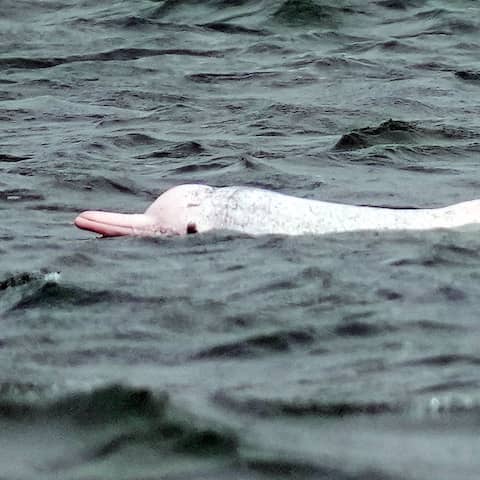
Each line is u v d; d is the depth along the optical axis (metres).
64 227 23.91
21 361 15.21
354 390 14.05
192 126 36.66
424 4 57.19
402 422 13.27
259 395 13.91
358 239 20.72
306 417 13.38
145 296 17.81
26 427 13.48
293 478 12.26
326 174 29.06
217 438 12.99
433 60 47.31
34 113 39.12
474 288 17.89
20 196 26.75
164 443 13.04
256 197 21.81
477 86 42.97
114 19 55.75
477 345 15.55
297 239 20.88
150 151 32.75
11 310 17.45
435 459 12.45
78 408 13.77
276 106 39.19
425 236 20.72
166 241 21.28
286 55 48.97
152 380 14.38
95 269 19.61
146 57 48.66
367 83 43.09
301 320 16.61
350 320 16.56
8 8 58.53
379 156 31.17
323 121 37.00
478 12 55.62
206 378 14.55
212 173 29.38
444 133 34.31
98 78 45.28
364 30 53.47
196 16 56.94
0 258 20.88
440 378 14.39
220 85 43.66
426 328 16.23
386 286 18.02
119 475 12.50
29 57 48.91
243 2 57.75
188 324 16.64
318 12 55.25
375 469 12.29
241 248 20.53
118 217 22.05
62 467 12.70
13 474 12.59
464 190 27.23
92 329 16.47
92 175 28.59
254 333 16.17
